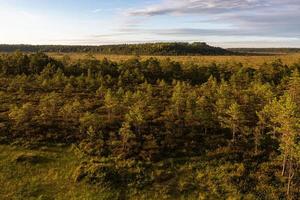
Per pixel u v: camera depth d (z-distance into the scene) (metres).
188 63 143.62
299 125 46.97
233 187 48.25
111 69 129.62
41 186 49.38
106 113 76.25
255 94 83.88
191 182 50.16
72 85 105.94
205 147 59.38
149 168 53.56
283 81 113.00
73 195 47.53
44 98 84.12
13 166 53.88
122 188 49.12
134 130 65.19
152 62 134.38
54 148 60.03
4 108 78.19
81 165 53.81
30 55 137.25
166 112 74.56
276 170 51.97
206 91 94.12
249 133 60.62
